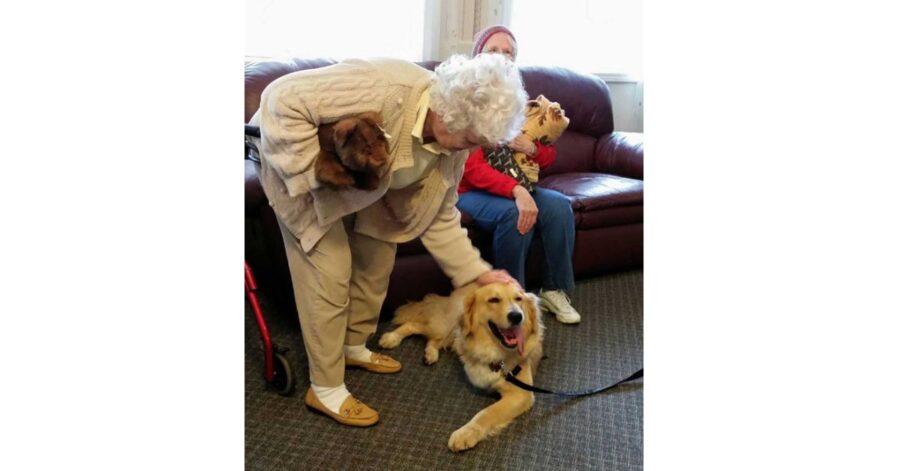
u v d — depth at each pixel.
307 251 1.51
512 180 2.30
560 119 2.43
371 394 1.87
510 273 2.34
